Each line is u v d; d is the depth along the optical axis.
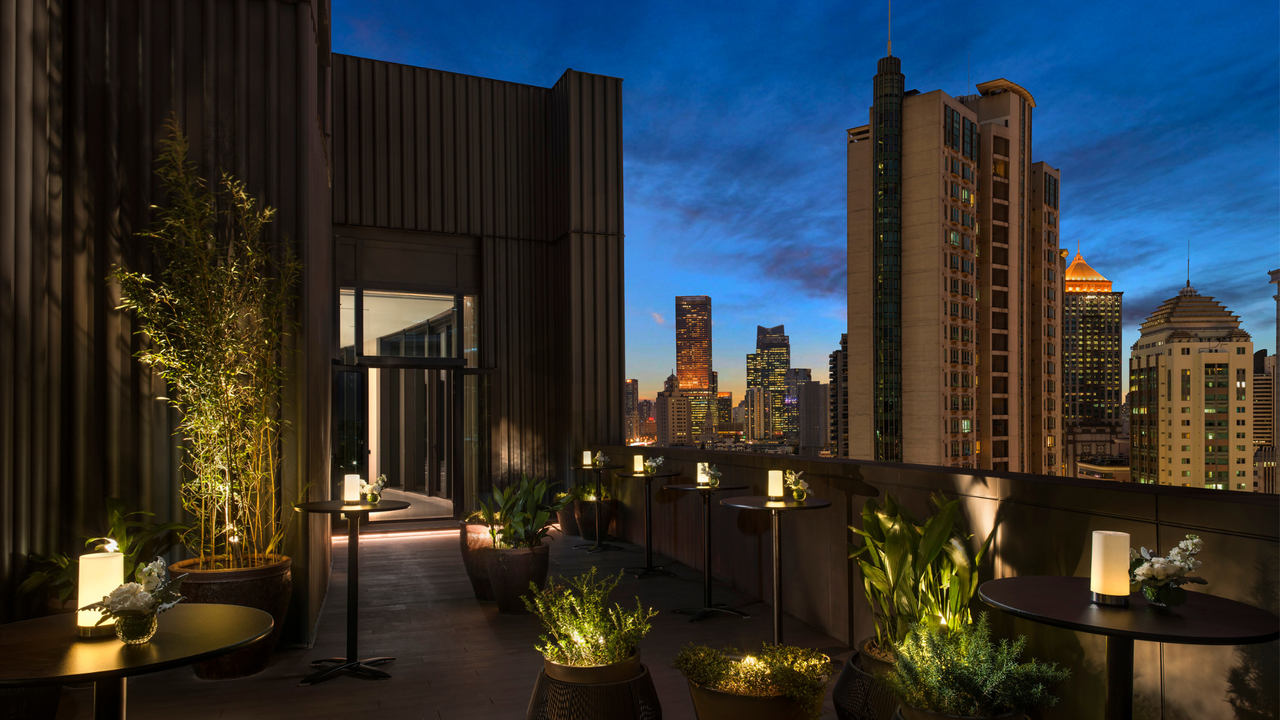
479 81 10.18
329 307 7.69
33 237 3.66
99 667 1.77
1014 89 73.69
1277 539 1.89
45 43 3.73
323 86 6.59
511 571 5.03
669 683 3.67
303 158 4.62
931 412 65.25
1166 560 1.80
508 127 10.34
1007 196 72.88
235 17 4.55
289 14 4.66
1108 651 1.76
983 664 2.13
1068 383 173.38
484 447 10.02
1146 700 2.29
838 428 93.62
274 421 4.27
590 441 9.97
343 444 9.48
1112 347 173.50
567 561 7.19
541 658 4.15
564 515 8.94
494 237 10.18
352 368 9.48
